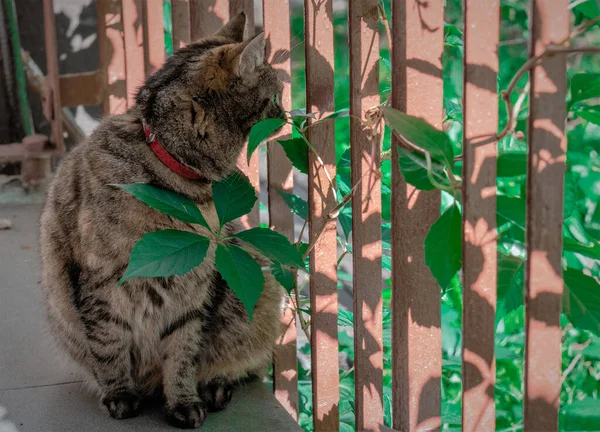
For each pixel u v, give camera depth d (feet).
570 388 11.05
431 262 5.78
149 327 8.42
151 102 7.91
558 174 5.10
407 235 6.27
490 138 5.51
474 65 5.42
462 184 5.59
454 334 11.47
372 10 6.84
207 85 7.84
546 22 4.96
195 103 7.81
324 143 7.59
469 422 5.90
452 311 11.43
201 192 8.14
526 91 5.47
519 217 5.86
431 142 5.52
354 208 7.08
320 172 7.63
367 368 7.32
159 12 12.30
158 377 9.00
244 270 6.73
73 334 9.05
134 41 12.92
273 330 9.24
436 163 5.77
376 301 7.22
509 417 11.15
